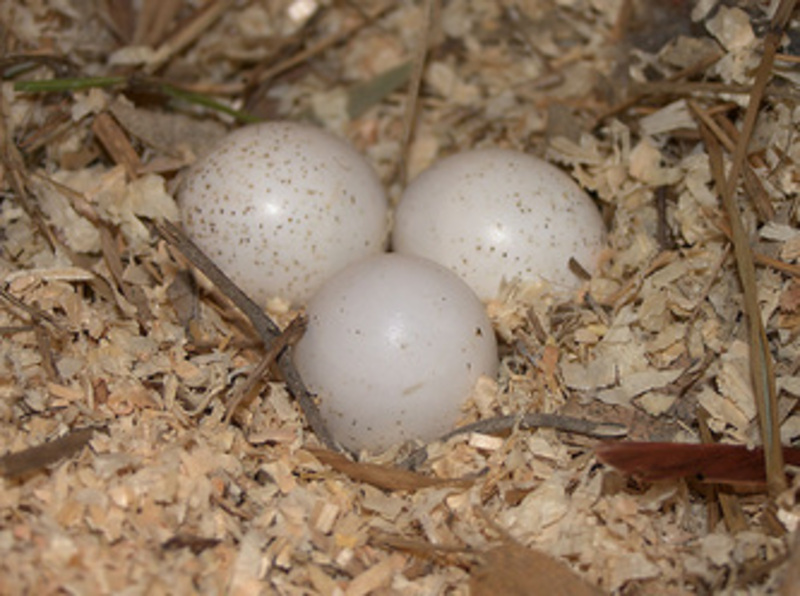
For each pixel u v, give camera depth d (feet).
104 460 0.50
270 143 0.59
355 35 0.77
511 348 0.59
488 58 0.76
